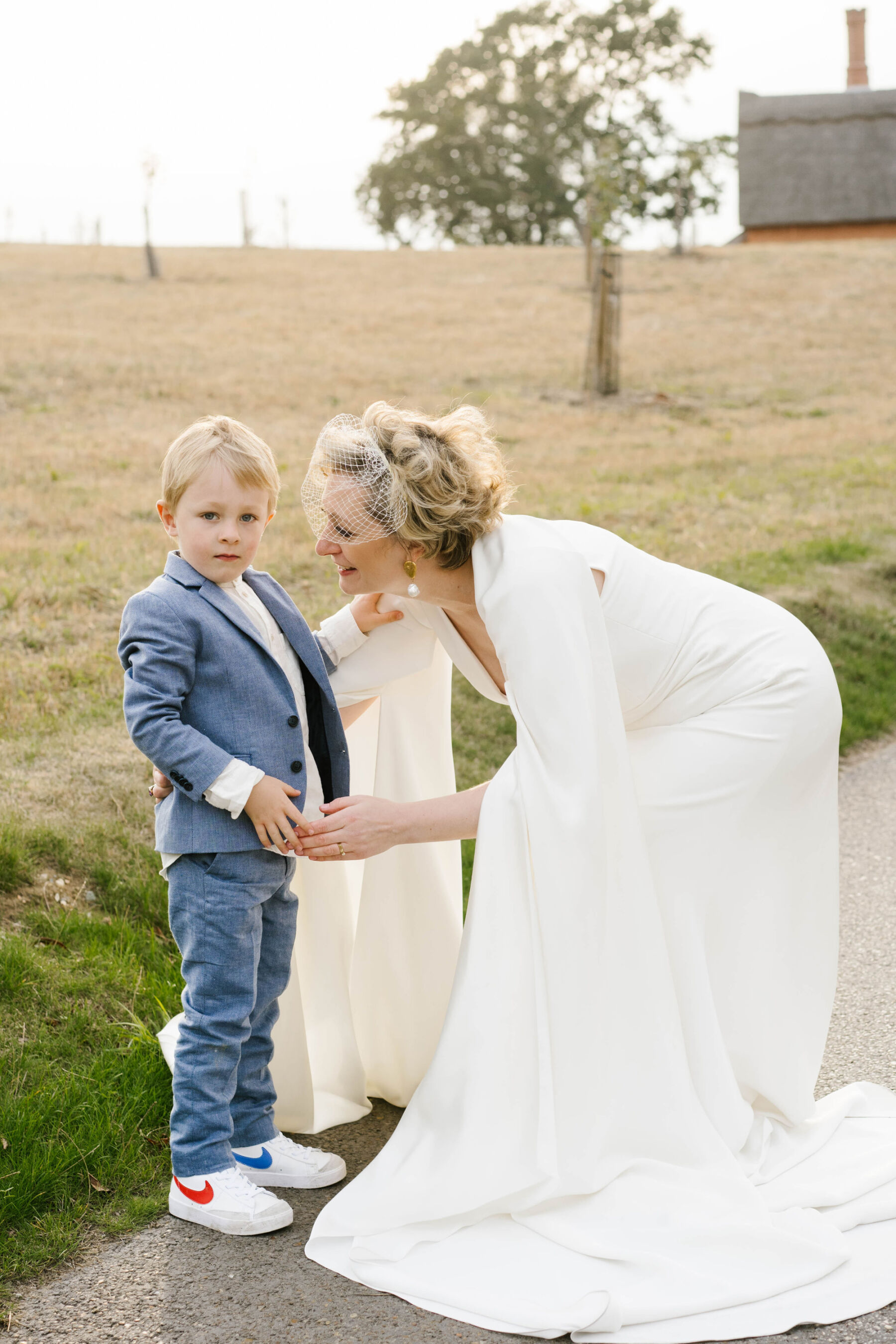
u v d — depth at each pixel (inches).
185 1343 82.7
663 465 506.0
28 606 264.7
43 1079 111.3
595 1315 82.5
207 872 96.9
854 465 510.3
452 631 109.8
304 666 106.3
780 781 103.7
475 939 96.6
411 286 1058.1
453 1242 93.4
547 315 933.8
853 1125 110.0
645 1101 96.3
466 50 1985.7
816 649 107.5
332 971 117.3
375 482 96.9
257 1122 105.4
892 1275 90.2
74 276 1029.2
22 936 134.6
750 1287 87.7
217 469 97.1
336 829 97.7
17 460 442.0
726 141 1290.6
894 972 145.1
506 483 102.9
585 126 1956.2
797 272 1120.2
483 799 99.6
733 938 103.9
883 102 1897.1
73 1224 95.7
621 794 97.0
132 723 93.6
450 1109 95.6
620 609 102.8
